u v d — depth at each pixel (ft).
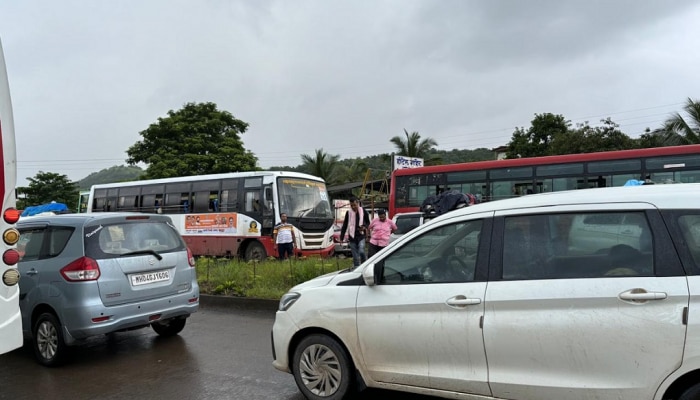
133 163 119.65
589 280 10.72
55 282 18.78
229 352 20.18
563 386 10.62
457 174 55.83
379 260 13.29
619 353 10.19
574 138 87.61
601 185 47.78
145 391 15.94
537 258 11.51
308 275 33.58
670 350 9.78
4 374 18.19
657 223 10.61
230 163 115.75
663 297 9.96
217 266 38.24
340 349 13.51
